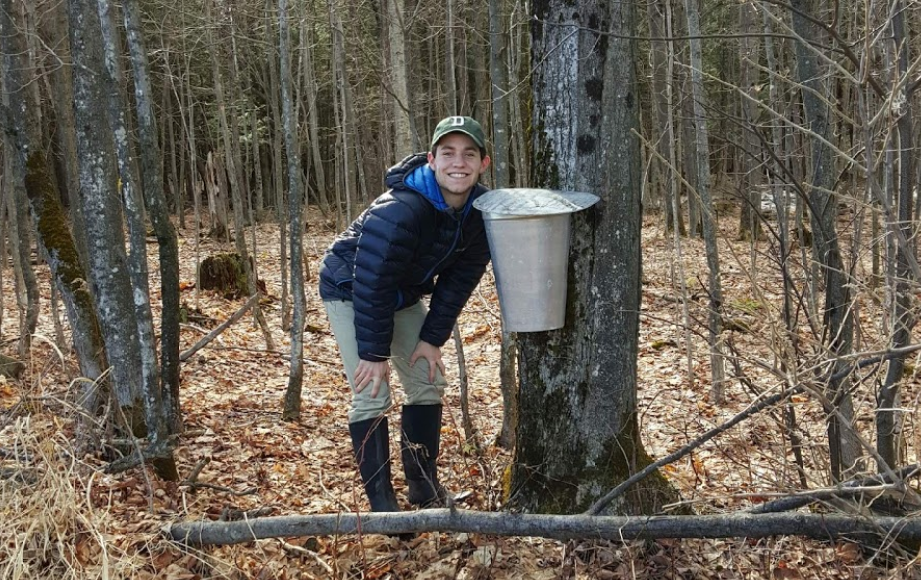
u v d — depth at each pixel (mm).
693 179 13414
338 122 13891
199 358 7238
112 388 4031
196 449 4664
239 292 10906
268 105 16891
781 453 3332
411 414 3385
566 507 3127
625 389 3135
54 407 3807
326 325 9602
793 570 2996
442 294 3264
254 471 4352
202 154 24953
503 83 4609
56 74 6512
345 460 4637
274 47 11844
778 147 4367
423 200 2943
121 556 2873
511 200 2785
